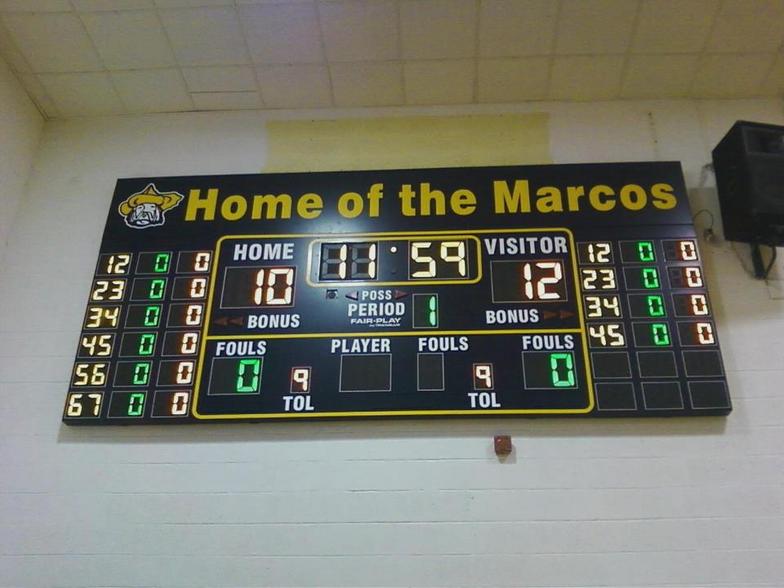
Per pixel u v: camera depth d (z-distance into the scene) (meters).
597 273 3.33
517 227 3.50
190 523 3.05
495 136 3.90
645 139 3.86
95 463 3.17
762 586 2.85
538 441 3.11
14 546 3.03
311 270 3.44
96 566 2.98
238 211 3.64
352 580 2.92
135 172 3.90
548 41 3.60
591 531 2.96
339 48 3.65
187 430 3.22
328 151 3.91
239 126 4.02
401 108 4.02
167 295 3.39
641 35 3.56
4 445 3.23
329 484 3.09
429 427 3.15
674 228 3.45
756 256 3.52
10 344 3.46
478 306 3.30
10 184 3.76
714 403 3.05
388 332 3.26
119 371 3.22
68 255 3.68
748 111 3.94
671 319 3.20
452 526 2.99
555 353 3.16
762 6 3.40
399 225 3.54
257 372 3.19
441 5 3.40
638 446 3.09
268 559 2.97
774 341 3.33
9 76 3.78
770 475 3.03
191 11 3.45
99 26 3.53
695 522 2.96
